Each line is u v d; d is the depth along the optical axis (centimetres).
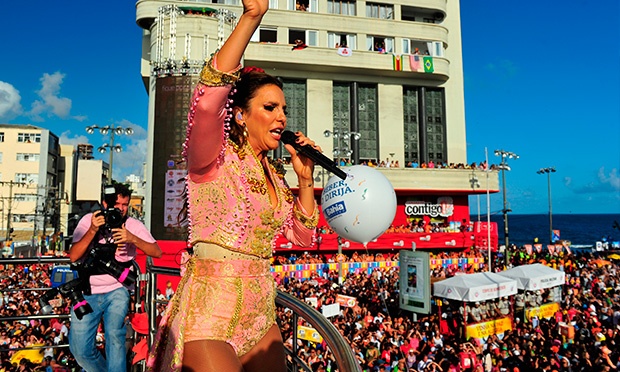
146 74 3266
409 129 3775
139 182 7175
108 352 338
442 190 3559
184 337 172
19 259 413
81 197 6109
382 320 1658
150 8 3011
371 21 3578
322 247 3152
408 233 3350
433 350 1295
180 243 2238
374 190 421
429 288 1741
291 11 3425
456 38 3947
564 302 2145
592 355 1295
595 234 14275
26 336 1001
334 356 180
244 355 189
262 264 191
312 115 3519
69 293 334
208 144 165
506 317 1798
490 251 3381
